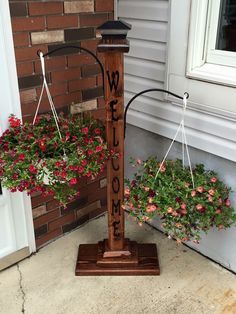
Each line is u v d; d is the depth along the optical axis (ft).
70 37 6.89
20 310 6.45
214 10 6.25
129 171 8.71
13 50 6.16
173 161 7.29
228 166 6.62
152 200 6.18
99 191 8.70
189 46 6.35
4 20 5.90
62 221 8.16
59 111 7.24
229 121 6.27
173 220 6.15
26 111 6.74
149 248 7.61
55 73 6.91
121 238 7.16
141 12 6.97
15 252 7.45
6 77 6.22
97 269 7.15
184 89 6.70
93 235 8.31
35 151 5.85
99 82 7.66
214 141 6.56
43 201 7.61
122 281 7.06
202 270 7.31
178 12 6.32
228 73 6.17
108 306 6.52
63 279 7.11
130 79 7.70
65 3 6.59
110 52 5.59
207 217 6.18
